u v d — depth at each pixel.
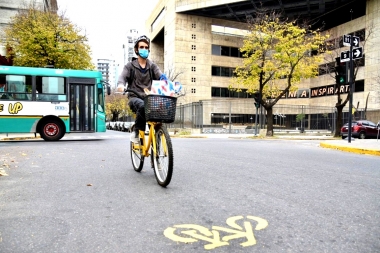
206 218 2.72
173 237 2.28
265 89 25.55
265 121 29.03
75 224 2.55
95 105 14.24
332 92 40.41
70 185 4.00
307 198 3.50
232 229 2.46
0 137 16.09
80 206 3.06
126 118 51.78
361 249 2.11
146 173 4.90
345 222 2.67
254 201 3.31
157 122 4.02
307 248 2.12
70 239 2.24
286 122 34.78
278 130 31.05
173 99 3.80
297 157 7.94
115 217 2.73
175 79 41.47
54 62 23.64
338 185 4.29
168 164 3.70
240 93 46.88
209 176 4.73
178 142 13.32
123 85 4.33
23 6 34.34
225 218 2.72
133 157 5.21
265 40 21.22
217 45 45.84
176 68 43.38
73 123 13.84
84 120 14.05
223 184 4.16
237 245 2.15
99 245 2.13
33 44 22.53
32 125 13.26
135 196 3.46
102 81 14.62
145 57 4.48
